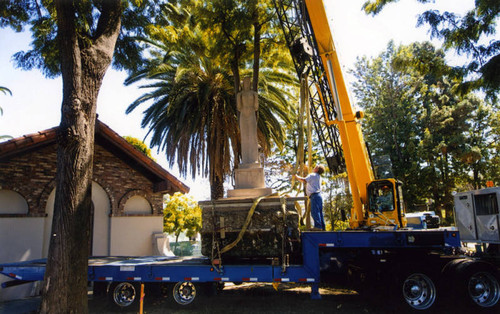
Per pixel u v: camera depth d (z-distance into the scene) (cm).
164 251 1349
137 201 1389
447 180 3105
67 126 695
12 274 874
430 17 1039
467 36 1031
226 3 1377
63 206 683
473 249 989
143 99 1820
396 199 977
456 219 935
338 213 1972
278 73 1856
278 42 1516
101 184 1282
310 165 989
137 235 1338
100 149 1302
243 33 1489
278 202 804
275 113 1972
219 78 1858
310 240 833
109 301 870
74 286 663
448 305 809
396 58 1184
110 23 813
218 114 1784
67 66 709
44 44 941
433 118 3155
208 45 1558
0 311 891
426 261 852
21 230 1095
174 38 1049
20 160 1119
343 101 1023
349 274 930
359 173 1033
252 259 882
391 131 3152
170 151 1803
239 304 902
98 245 1255
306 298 977
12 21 919
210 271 830
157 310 849
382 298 855
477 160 3127
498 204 805
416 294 830
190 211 3634
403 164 3055
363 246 831
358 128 1048
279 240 808
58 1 700
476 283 816
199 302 921
